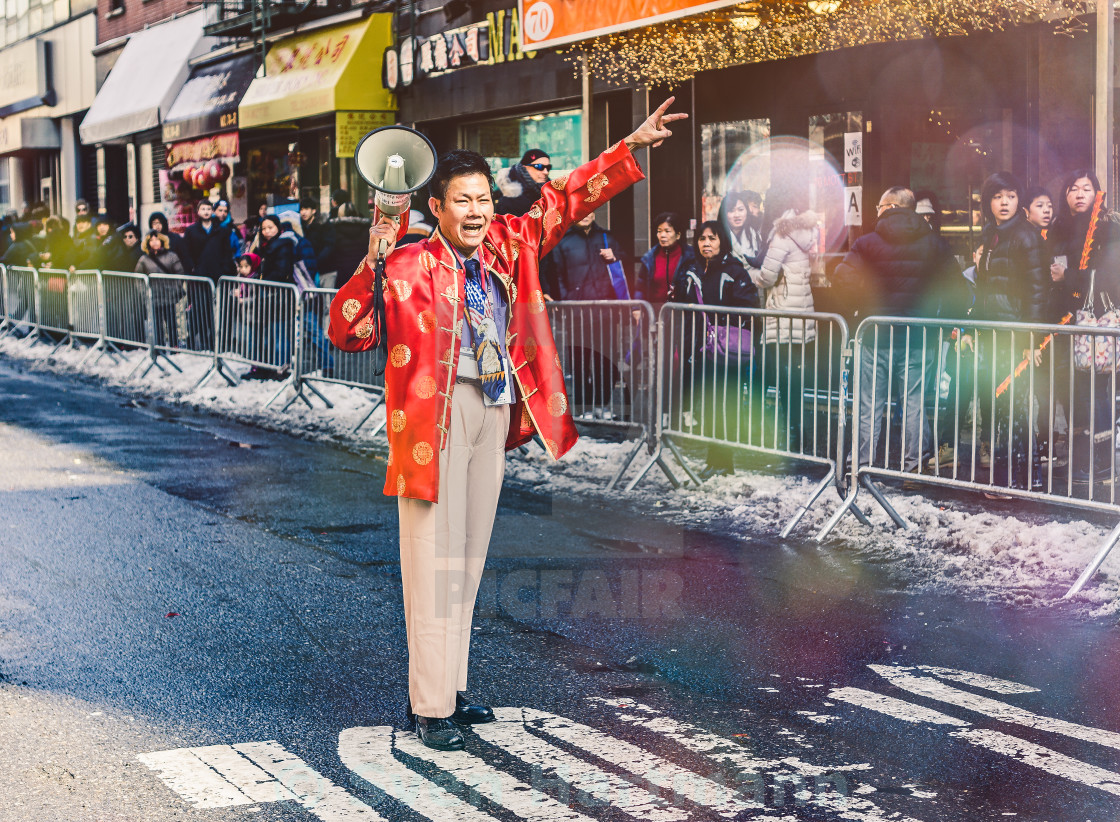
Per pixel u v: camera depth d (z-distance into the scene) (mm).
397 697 4715
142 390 14055
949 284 8289
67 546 7090
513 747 4191
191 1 23422
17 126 31703
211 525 7625
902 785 3852
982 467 8367
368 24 17391
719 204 12727
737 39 11477
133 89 24906
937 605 5781
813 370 7969
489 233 4250
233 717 4496
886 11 10320
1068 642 5234
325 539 7266
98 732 4348
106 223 18359
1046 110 9703
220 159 22906
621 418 8875
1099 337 6441
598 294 10125
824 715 4461
